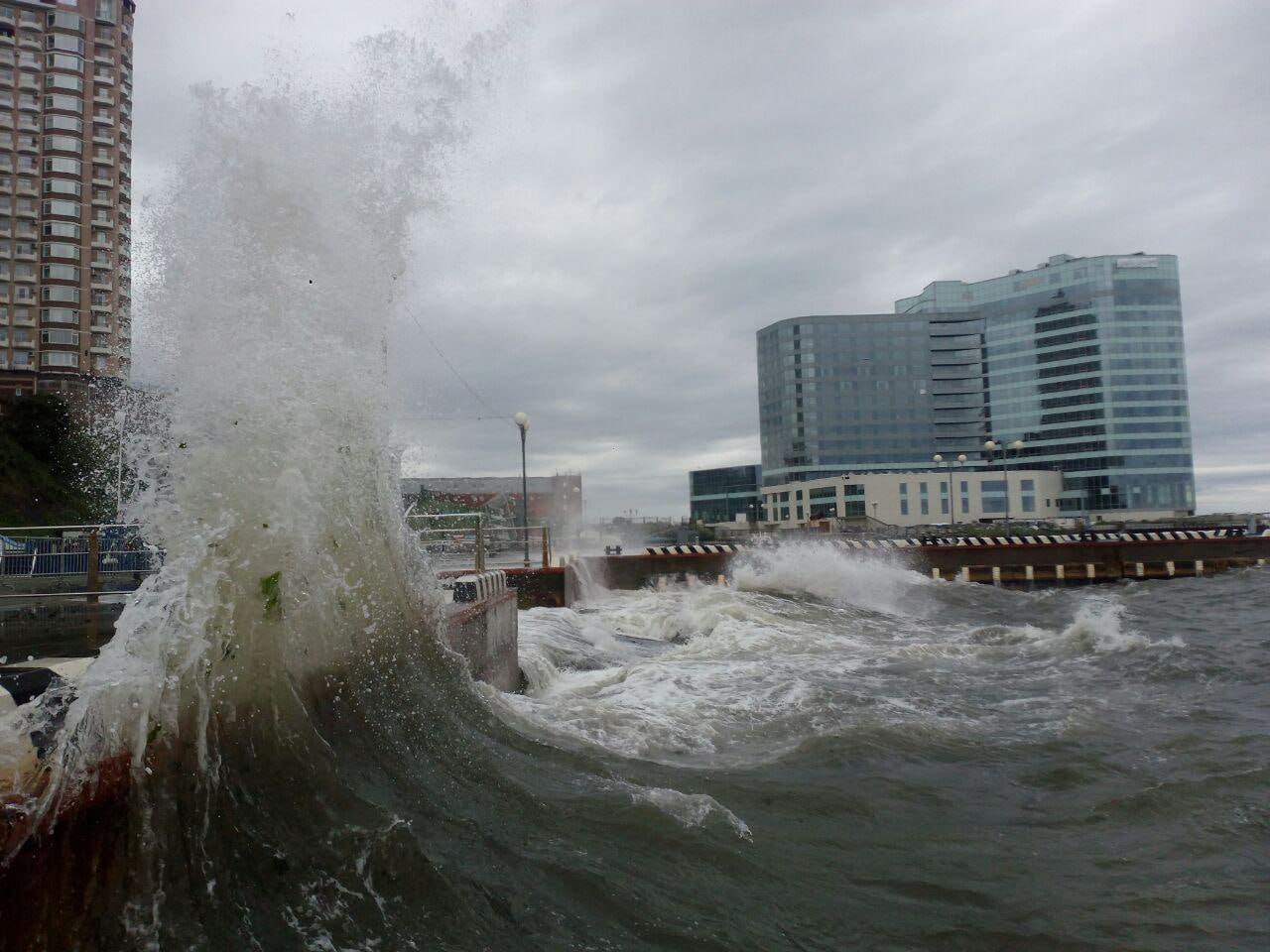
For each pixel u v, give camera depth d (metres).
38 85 57.41
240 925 2.37
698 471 127.06
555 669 11.07
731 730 6.58
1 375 54.19
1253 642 12.06
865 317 108.06
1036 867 3.89
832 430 106.69
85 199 57.88
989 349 108.00
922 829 4.35
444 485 54.88
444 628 5.86
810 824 4.31
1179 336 98.44
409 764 3.84
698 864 3.58
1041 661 10.52
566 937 2.83
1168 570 29.16
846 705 7.61
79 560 13.79
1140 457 96.69
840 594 21.58
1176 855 4.06
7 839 1.93
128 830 2.32
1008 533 56.38
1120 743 6.21
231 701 2.97
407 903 2.75
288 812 2.94
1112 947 3.14
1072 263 101.44
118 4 60.19
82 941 2.09
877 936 3.16
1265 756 5.84
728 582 24.81
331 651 3.84
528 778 4.26
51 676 3.06
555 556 25.17
